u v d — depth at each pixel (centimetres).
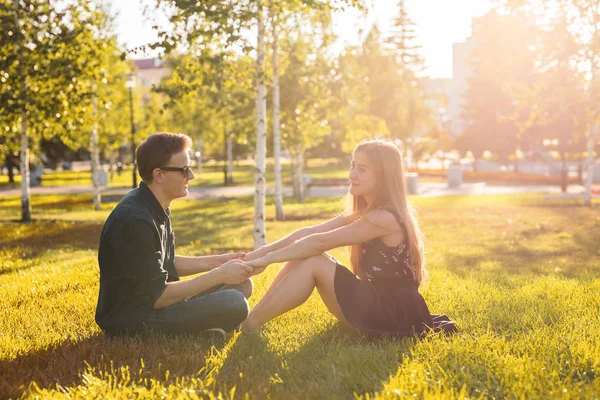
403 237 402
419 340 368
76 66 1666
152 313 376
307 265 400
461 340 363
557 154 5881
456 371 308
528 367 307
